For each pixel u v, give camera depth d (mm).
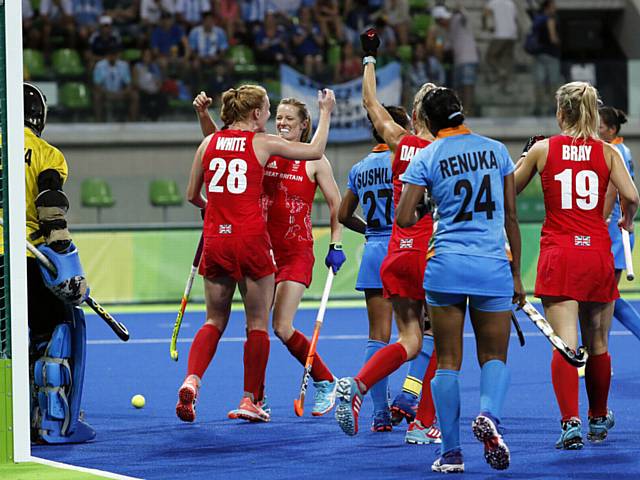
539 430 23031
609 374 21656
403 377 31125
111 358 35969
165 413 25703
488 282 18156
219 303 23641
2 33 19766
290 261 25094
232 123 23641
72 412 22000
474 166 18297
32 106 22672
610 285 21188
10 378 19766
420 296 20484
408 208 18438
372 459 20047
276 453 20719
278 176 24906
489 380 18375
